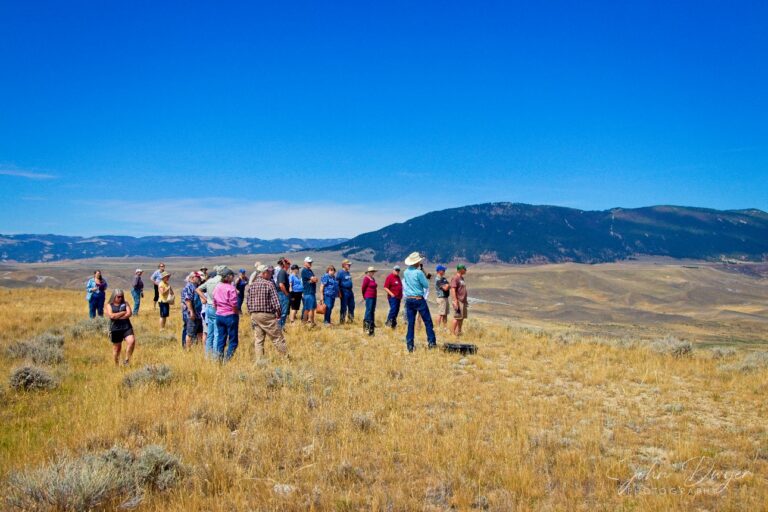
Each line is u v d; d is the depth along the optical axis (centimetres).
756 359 1265
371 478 591
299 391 907
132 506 509
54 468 537
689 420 835
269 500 525
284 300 1641
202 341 1436
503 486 572
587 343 1614
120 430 710
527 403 902
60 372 1055
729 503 533
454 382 1045
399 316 2231
